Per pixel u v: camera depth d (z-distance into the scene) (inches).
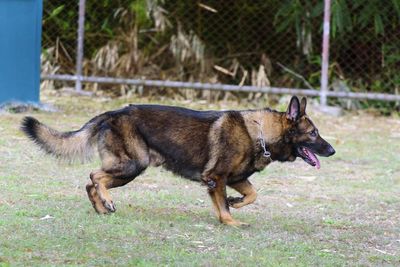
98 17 574.9
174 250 241.0
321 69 540.7
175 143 276.7
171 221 277.1
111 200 277.9
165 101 545.6
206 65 570.3
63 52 578.2
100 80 543.5
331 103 547.5
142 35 576.7
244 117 279.1
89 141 278.4
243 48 574.9
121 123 275.7
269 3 563.8
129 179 278.4
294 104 279.1
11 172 342.0
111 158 275.0
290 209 310.7
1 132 418.0
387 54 552.4
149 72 571.2
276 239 262.5
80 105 513.0
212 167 275.9
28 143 398.3
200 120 277.9
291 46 569.6
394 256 251.0
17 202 291.4
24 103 474.9
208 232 265.9
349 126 492.7
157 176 354.6
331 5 530.3
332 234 274.7
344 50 561.9
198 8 569.9
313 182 360.8
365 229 284.8
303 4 552.1
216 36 575.5
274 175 370.6
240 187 284.7
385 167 395.5
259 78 559.8
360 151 427.8
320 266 235.1
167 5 571.5
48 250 234.2
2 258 224.7
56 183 327.6
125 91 561.6
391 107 544.7
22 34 468.8
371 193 343.9
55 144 277.4
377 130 485.4
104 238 249.6
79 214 277.0
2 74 465.4
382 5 541.3
